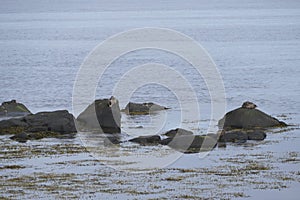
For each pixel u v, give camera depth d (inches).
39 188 3661.4
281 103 7381.9
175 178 3895.2
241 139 5032.0
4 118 6122.1
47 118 5585.6
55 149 4746.6
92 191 3604.8
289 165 4220.0
